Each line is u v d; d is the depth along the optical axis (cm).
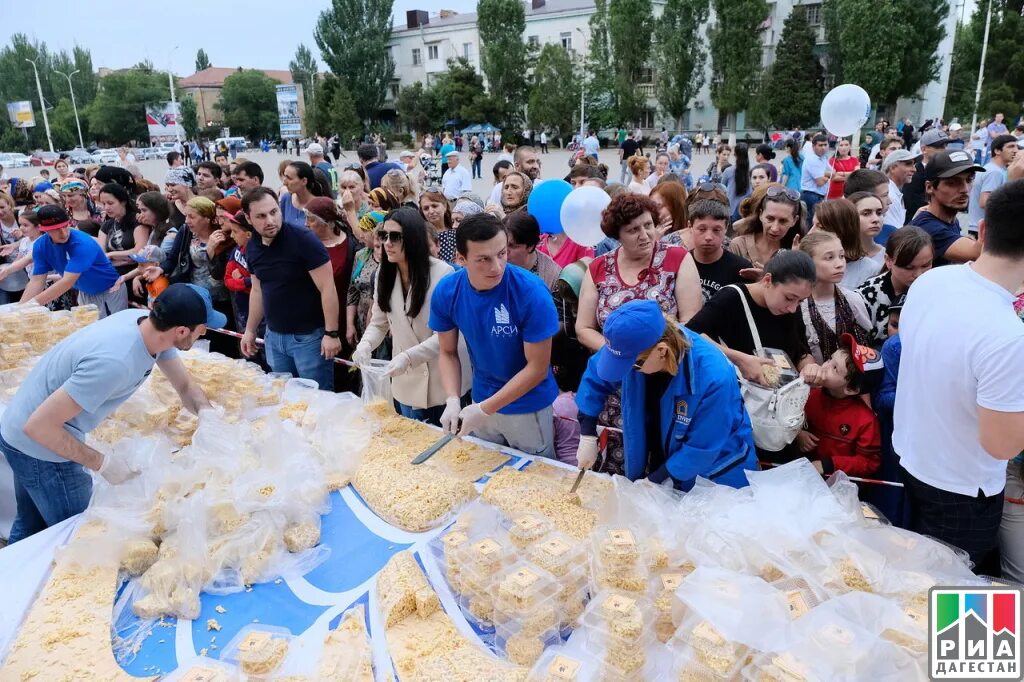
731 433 210
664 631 166
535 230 346
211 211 474
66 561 202
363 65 5022
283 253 355
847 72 3122
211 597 191
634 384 209
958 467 184
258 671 155
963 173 368
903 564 172
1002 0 3161
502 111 4588
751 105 3678
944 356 175
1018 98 3034
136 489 223
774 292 250
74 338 222
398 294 322
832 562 171
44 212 452
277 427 244
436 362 317
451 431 264
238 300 468
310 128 5259
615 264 304
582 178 558
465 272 262
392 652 166
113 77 6694
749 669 145
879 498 253
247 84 6725
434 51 5575
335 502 237
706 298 324
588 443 231
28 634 175
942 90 3072
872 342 280
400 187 600
